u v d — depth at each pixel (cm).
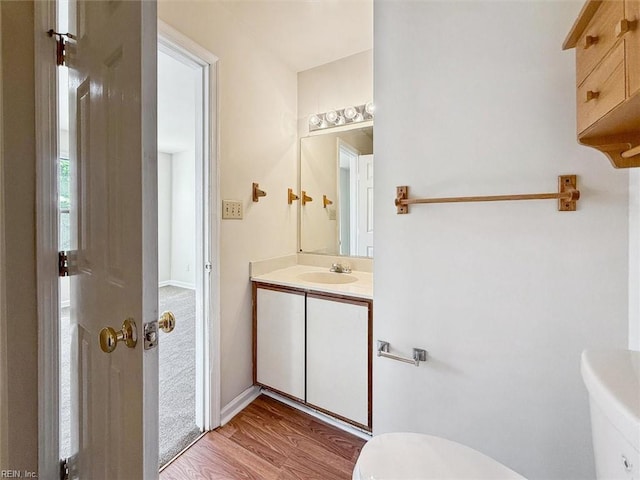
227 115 171
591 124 76
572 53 97
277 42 199
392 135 125
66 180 270
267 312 187
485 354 111
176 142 453
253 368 193
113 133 75
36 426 101
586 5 71
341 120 219
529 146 103
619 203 92
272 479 132
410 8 120
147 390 65
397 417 127
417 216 121
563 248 99
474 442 113
